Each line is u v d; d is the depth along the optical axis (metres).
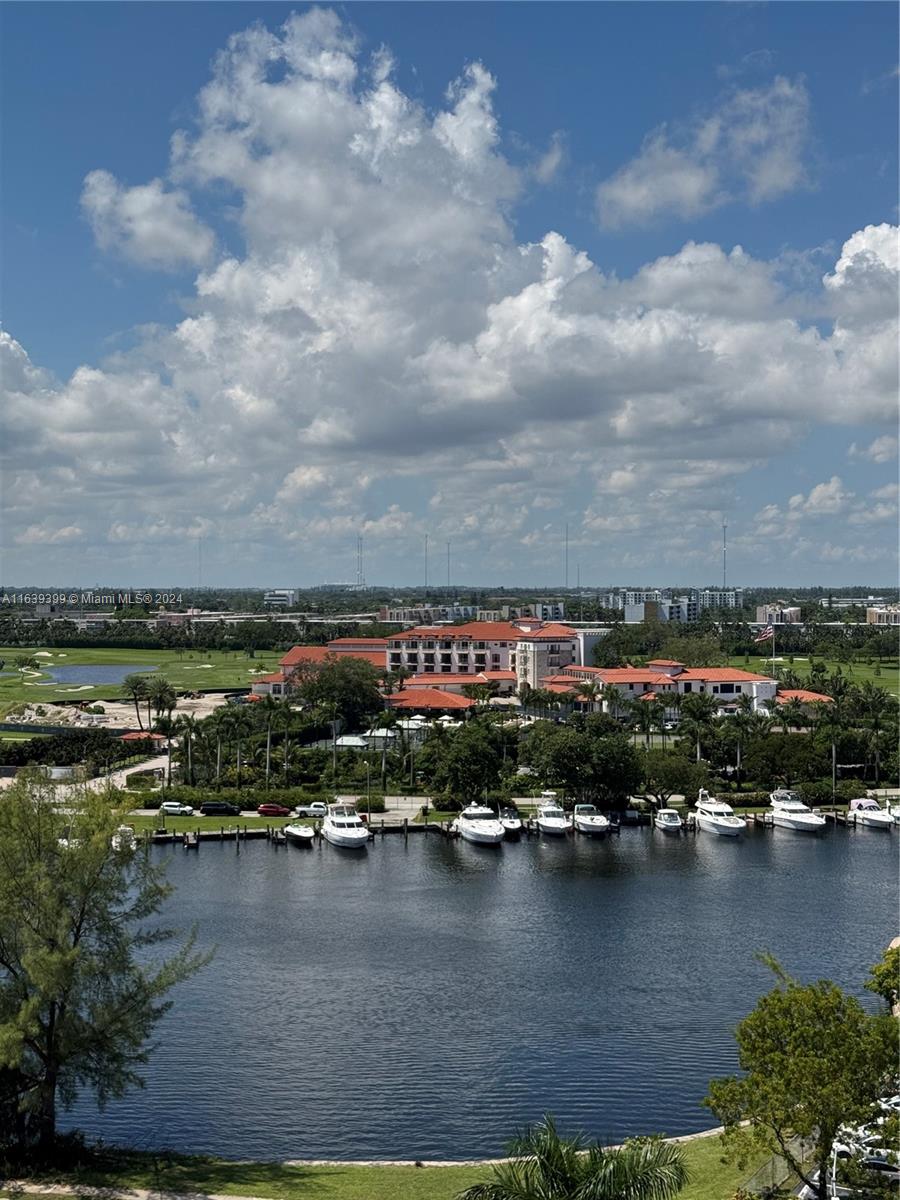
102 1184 50.78
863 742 170.88
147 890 59.81
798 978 86.00
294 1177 53.38
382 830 143.12
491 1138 60.75
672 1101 65.12
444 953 92.75
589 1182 36.75
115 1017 55.50
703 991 83.56
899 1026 43.97
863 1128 45.47
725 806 148.12
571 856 130.88
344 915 104.44
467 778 150.62
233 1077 68.19
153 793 153.62
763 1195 47.25
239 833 138.25
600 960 90.88
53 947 55.81
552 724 185.88
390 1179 53.25
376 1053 71.81
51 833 57.97
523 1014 78.62
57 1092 62.50
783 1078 42.81
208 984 84.50
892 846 136.62
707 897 111.50
